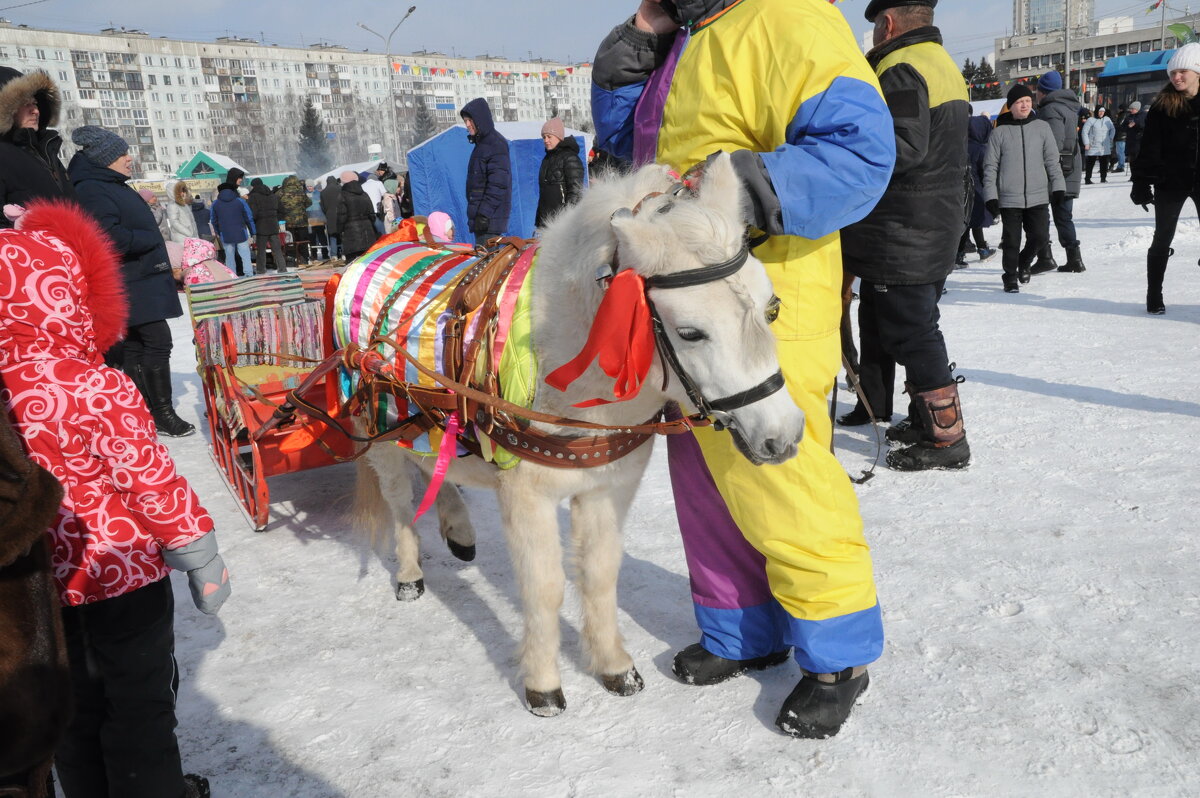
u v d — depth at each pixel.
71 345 1.96
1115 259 10.98
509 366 2.51
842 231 4.24
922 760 2.50
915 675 2.89
